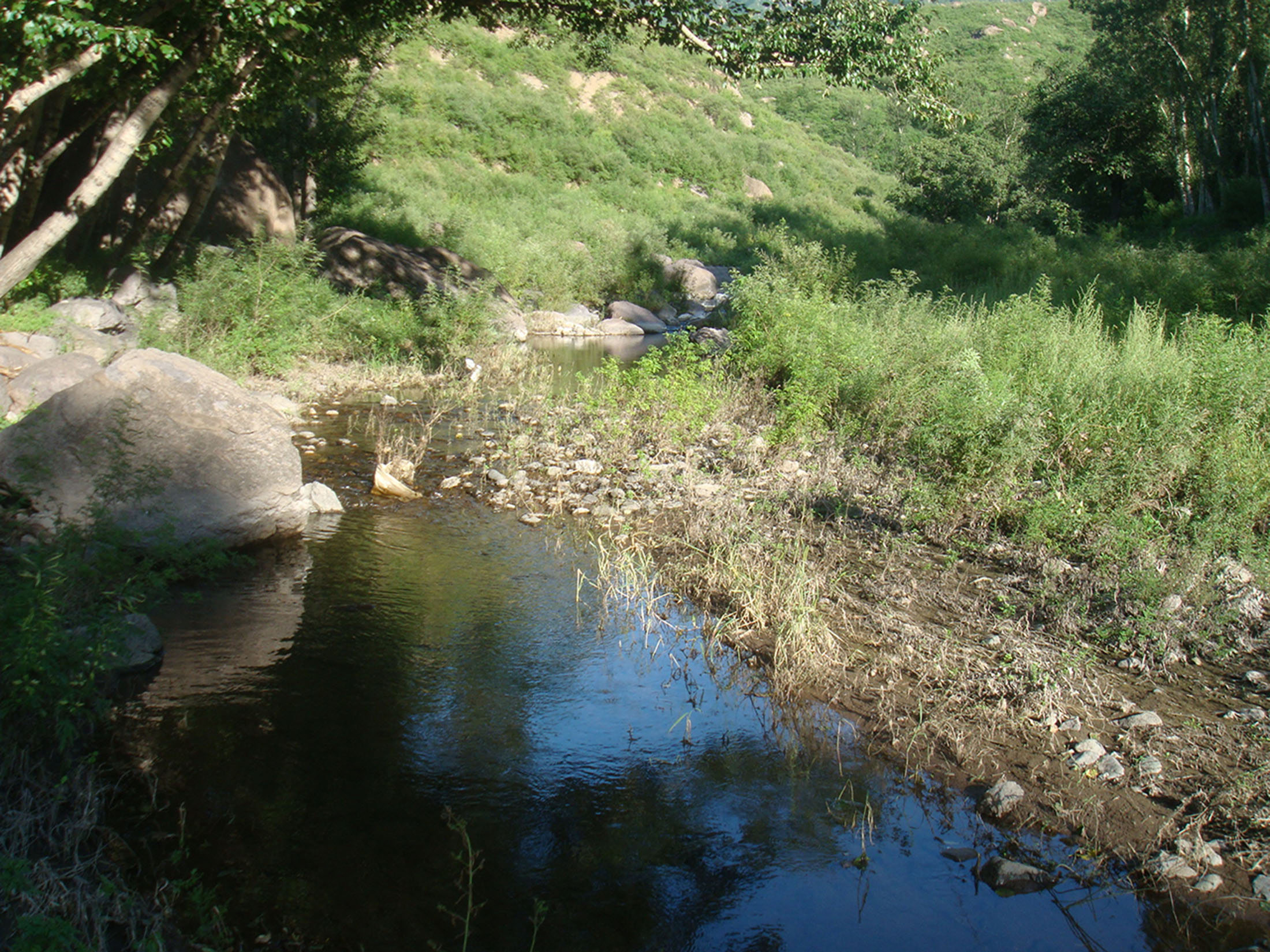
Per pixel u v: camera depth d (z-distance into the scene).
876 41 13.57
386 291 18.23
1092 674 5.12
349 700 4.91
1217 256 19.61
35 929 2.80
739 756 4.53
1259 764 4.21
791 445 9.95
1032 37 103.25
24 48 9.28
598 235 29.30
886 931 3.36
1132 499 7.06
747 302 13.84
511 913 3.42
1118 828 3.89
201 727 4.58
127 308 11.80
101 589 5.30
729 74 13.98
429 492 8.69
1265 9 32.69
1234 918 3.39
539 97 46.56
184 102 12.98
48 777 3.98
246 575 6.54
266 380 12.84
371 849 3.74
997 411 7.82
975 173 41.38
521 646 5.65
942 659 5.24
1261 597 5.95
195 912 3.33
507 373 14.96
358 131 22.69
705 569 6.80
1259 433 7.64
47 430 6.25
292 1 10.12
